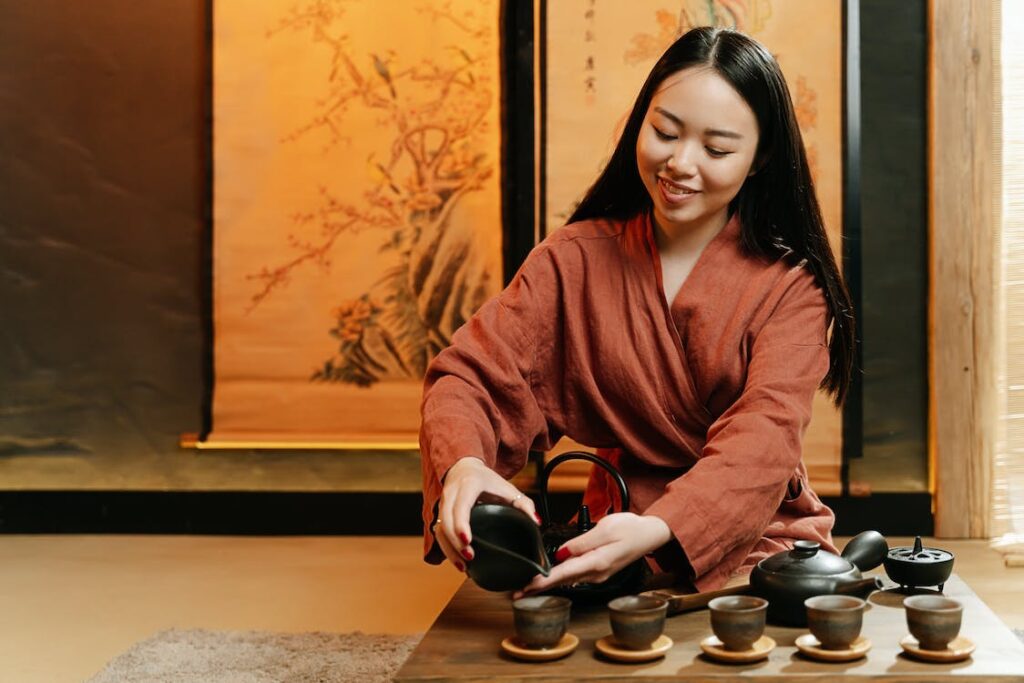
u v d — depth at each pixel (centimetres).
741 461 166
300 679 245
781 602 153
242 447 430
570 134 414
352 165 422
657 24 410
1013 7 408
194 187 430
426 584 351
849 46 408
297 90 422
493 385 187
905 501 416
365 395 425
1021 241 408
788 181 190
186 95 429
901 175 418
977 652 141
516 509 157
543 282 198
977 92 405
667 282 195
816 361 184
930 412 416
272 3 421
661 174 180
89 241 433
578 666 138
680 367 190
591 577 154
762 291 188
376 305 424
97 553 400
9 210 433
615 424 195
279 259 425
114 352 435
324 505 431
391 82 421
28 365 436
